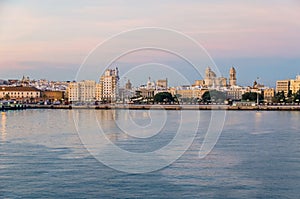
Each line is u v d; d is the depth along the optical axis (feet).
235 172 168.66
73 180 155.53
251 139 267.39
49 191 142.51
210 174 165.27
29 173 164.66
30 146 231.09
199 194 140.67
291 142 251.60
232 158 196.75
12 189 144.36
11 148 223.71
